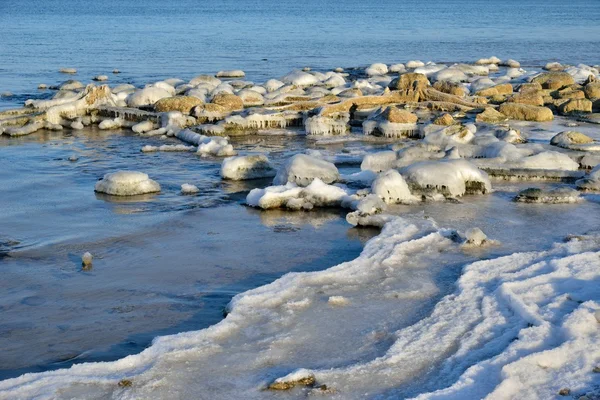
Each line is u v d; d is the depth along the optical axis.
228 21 100.25
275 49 60.94
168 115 25.77
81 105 27.73
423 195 16.30
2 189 17.89
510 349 8.87
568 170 18.47
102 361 9.40
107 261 13.03
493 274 11.47
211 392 8.20
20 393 8.13
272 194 16.05
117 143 23.86
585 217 14.95
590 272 11.34
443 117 24.67
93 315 10.83
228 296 11.45
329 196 16.06
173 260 13.02
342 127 25.34
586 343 8.91
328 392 8.16
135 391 8.17
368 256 12.34
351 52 59.34
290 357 9.01
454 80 38.81
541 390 8.05
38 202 16.75
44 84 38.50
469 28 88.88
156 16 111.69
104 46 61.88
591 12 134.62
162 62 50.53
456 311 10.15
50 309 11.05
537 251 12.70
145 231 14.66
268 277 12.22
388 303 10.55
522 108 27.36
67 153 22.22
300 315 10.12
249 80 41.88
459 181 16.58
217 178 18.92
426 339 9.35
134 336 10.16
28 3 158.75
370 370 8.62
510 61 50.22
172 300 11.32
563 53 59.28
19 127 25.47
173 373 8.55
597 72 41.84
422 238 13.15
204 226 14.95
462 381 8.22
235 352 9.09
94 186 18.11
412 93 29.73
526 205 15.88
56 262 12.99
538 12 133.62
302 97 30.08
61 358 9.58
